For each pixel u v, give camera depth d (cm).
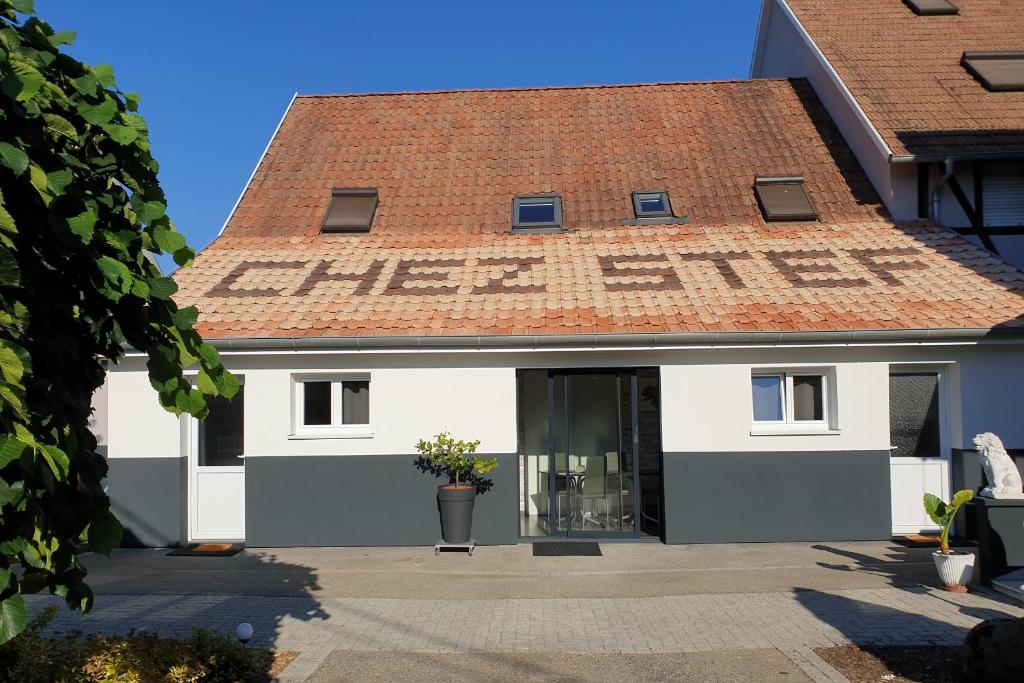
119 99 414
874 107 1474
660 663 602
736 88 1777
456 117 1747
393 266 1244
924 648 616
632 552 989
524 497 1133
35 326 359
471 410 1040
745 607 749
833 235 1309
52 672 461
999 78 1518
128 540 1052
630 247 1301
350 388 1076
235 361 1048
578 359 1038
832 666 583
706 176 1510
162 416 1062
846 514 1023
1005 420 1026
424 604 778
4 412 301
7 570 304
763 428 1041
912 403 1070
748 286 1119
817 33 1748
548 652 632
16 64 345
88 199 379
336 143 1669
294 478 1044
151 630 692
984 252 1193
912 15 1794
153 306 405
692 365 1033
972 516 1008
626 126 1683
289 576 897
